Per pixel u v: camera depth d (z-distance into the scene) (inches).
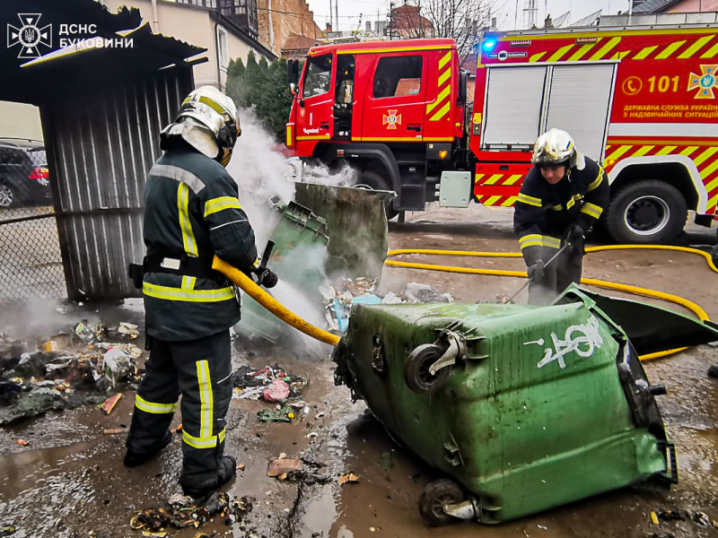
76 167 181.6
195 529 80.5
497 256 269.4
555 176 128.4
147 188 85.0
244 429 109.3
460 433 74.4
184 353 84.0
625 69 285.9
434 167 340.5
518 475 77.3
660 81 283.7
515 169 311.3
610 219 302.0
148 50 158.9
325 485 92.0
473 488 75.8
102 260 189.8
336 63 320.8
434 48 306.5
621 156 295.9
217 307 84.3
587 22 318.0
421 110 315.0
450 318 76.4
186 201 80.3
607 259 267.4
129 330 163.0
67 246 185.8
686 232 372.5
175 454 100.4
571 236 142.5
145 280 85.2
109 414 115.2
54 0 136.9
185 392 85.1
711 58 276.5
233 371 134.7
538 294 144.7
